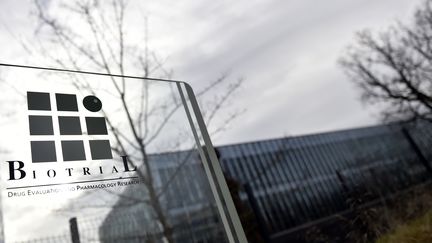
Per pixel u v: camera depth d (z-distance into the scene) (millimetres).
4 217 1403
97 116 1552
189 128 1539
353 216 4684
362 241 4258
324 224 5023
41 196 1461
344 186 5383
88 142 1413
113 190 1637
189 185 3105
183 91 1686
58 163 1291
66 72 1791
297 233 5086
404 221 4285
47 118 1399
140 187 2166
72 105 1534
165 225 2342
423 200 4703
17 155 1256
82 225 1732
